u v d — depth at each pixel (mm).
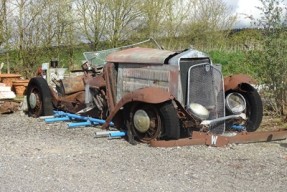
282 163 6023
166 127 6840
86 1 18875
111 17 19562
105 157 6223
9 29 16406
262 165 5906
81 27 18766
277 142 7328
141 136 7184
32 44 16750
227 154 6445
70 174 5441
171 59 7191
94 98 8523
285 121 8914
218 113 7336
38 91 9484
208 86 7238
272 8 9172
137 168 5707
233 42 20766
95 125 8516
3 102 10500
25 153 6441
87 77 9016
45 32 17062
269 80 9273
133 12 20000
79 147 6832
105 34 19484
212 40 23203
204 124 6977
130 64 7797
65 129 8242
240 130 7867
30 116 9641
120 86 7957
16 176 5363
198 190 4910
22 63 16562
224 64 15531
